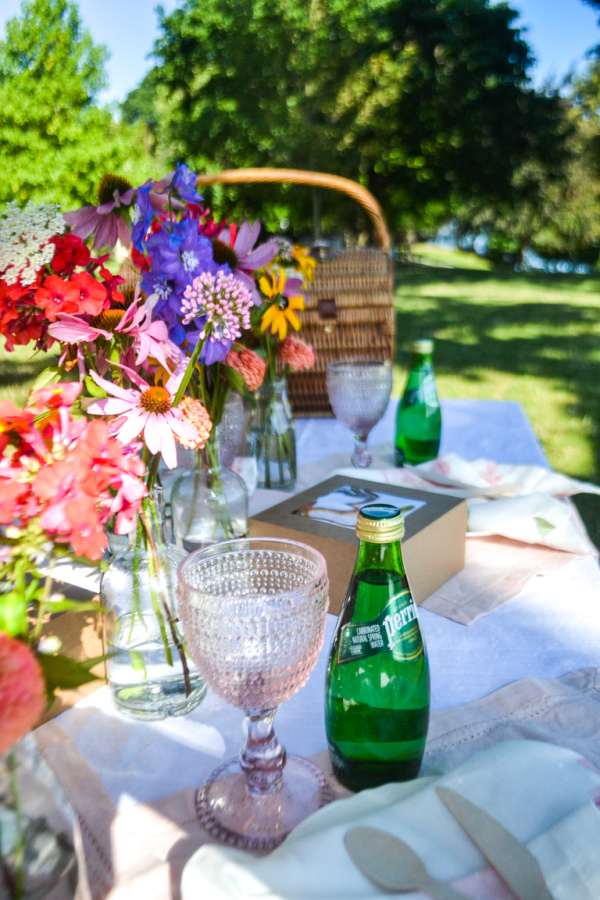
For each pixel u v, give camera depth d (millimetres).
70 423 481
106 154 9500
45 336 701
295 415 1721
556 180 18656
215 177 1533
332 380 1245
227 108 14383
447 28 15727
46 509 426
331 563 807
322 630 535
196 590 513
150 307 674
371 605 569
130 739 647
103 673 721
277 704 543
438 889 420
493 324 8352
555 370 5879
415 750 562
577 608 839
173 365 754
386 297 1700
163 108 16469
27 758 387
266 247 961
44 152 9328
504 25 16234
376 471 1099
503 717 648
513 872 424
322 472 1317
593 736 617
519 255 21344
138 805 561
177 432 675
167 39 15562
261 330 1122
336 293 1697
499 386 5324
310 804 549
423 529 828
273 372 1184
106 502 481
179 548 709
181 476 907
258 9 13906
